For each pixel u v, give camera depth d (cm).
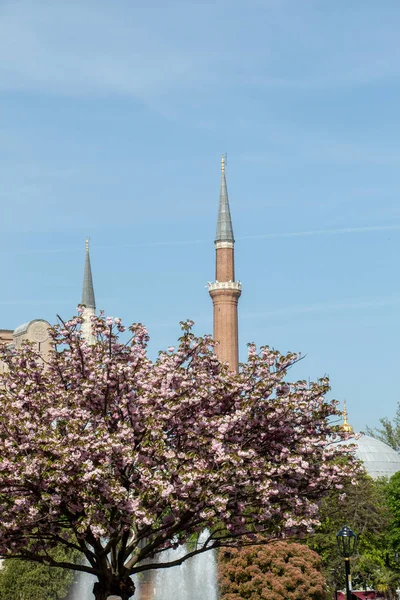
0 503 3662
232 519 3841
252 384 3931
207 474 3497
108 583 3869
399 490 11044
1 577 6969
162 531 3997
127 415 3838
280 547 7069
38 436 3453
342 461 3953
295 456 3716
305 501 3881
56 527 3816
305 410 3919
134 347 4075
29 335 9300
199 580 7512
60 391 3875
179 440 3834
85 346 4016
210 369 4100
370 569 10488
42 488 3528
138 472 3688
